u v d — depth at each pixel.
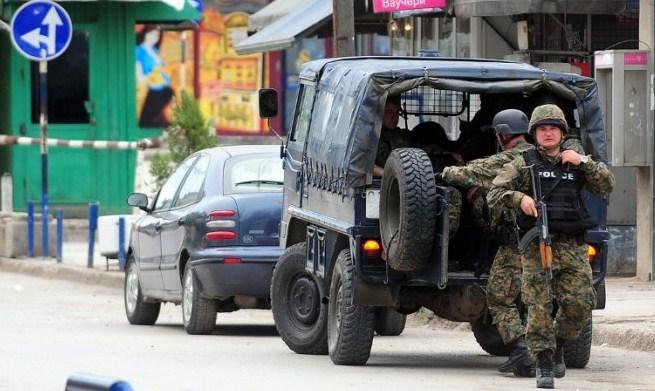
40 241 68.00
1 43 78.50
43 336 41.31
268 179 42.75
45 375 31.97
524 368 31.91
